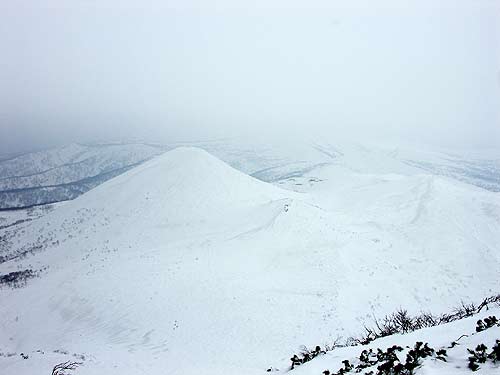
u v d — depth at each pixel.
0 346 31.16
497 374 5.18
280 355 23.09
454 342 6.85
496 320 7.54
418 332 8.76
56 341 29.58
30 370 15.90
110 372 16.61
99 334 29.17
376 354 7.43
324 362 8.07
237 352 23.72
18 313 37.78
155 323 28.84
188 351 24.20
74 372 16.03
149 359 22.16
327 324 27.05
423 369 5.77
